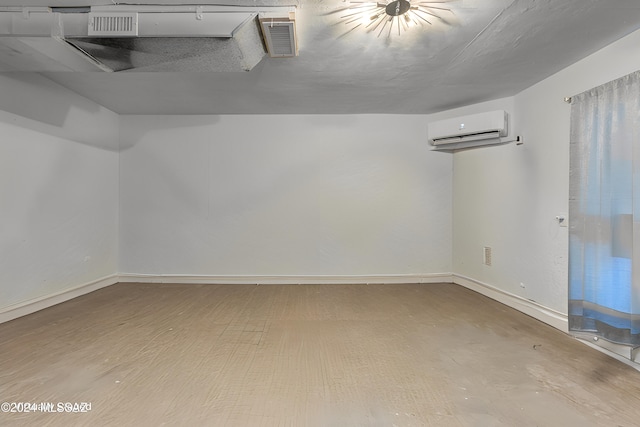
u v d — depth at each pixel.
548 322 2.76
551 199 2.77
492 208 3.54
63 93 3.29
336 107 3.87
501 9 1.89
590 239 2.26
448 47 2.35
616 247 2.07
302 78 2.96
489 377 1.92
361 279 4.17
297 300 3.44
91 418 1.53
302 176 4.19
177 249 4.20
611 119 2.11
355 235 4.20
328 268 4.18
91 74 2.96
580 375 1.95
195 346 2.31
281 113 4.14
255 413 1.58
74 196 3.48
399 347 2.31
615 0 1.78
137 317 2.89
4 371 1.95
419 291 3.80
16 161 2.83
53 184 3.21
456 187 4.13
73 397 1.69
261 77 2.94
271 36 2.09
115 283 4.13
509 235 3.29
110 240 4.06
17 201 2.84
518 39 2.22
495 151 3.51
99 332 2.55
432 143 4.00
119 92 3.39
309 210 4.19
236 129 4.18
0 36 1.97
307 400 1.69
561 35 2.16
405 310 3.12
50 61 2.39
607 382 1.87
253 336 2.50
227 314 2.99
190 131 4.18
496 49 2.37
